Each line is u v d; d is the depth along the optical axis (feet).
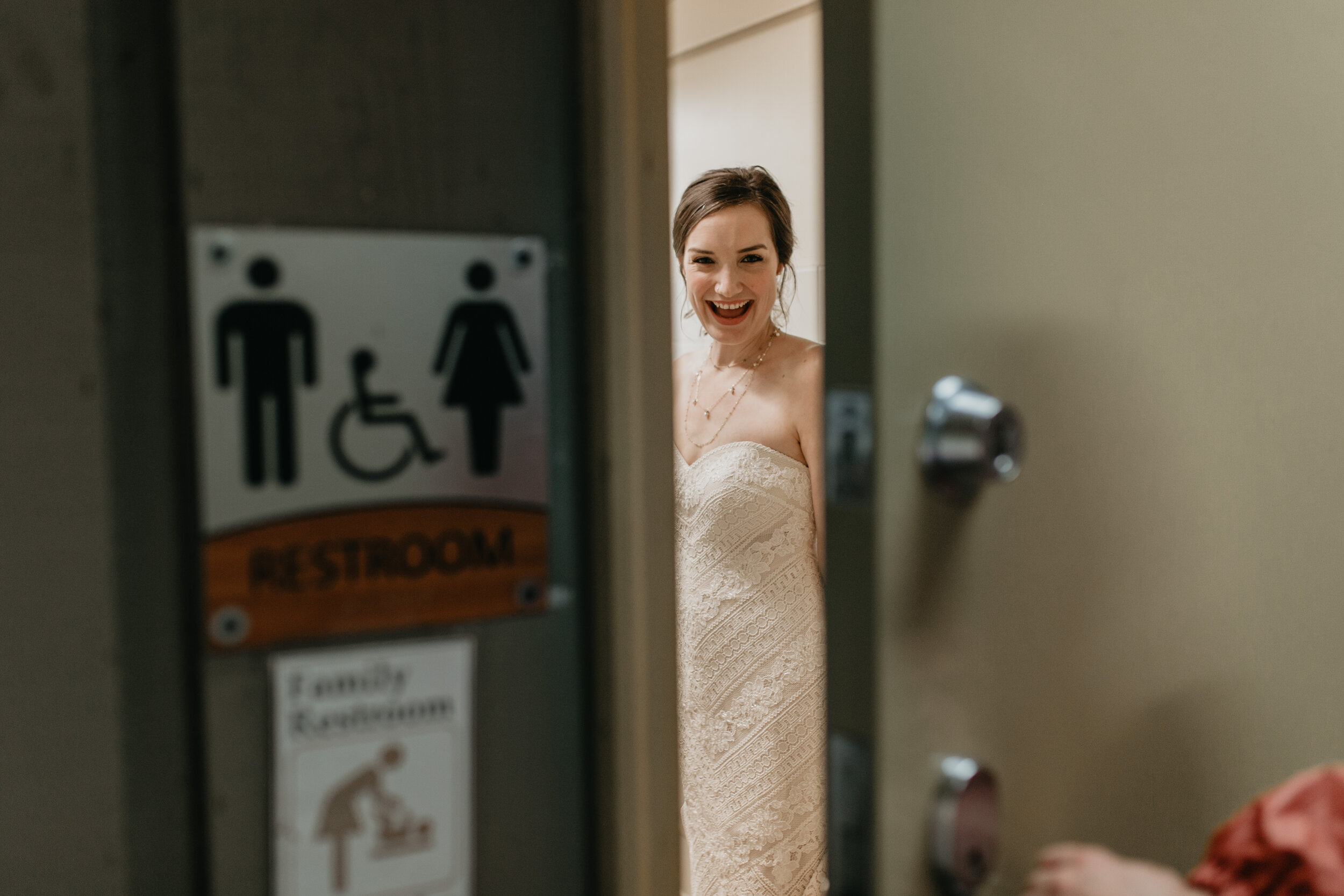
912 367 2.34
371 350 2.38
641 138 2.57
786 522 5.57
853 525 2.37
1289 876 2.50
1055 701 2.63
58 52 2.11
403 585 2.43
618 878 2.63
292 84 2.28
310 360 2.32
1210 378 2.94
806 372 5.72
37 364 2.12
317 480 2.34
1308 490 3.21
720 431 5.83
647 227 2.59
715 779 5.73
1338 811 2.53
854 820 2.41
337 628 2.37
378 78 2.37
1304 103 3.11
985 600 2.48
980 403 2.32
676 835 2.71
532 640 2.59
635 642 2.61
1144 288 2.77
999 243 2.48
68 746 2.18
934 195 2.36
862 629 2.36
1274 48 3.02
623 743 2.61
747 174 5.81
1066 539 2.64
